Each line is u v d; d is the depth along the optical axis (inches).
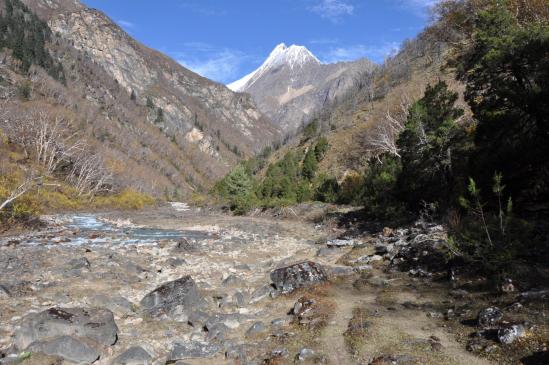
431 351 271.3
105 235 1129.4
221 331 353.1
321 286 481.4
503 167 639.8
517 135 642.8
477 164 708.0
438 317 343.0
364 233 940.0
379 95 3996.1
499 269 400.2
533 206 590.6
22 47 6953.7
